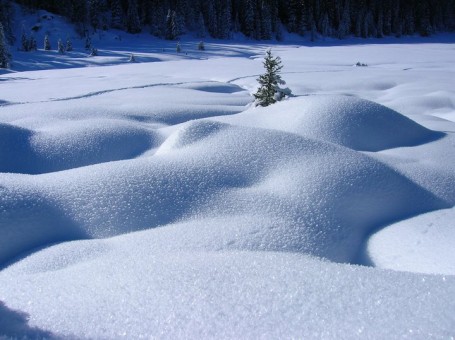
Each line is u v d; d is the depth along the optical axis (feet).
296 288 8.77
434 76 87.51
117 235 14.90
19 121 35.32
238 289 8.86
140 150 28.84
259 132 22.15
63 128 30.55
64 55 194.49
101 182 16.97
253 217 15.55
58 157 26.84
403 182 19.19
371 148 27.76
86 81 84.64
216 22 320.09
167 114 43.11
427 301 7.77
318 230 15.12
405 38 381.81
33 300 8.98
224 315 7.83
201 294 8.68
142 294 8.86
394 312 7.48
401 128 30.09
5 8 265.75
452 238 14.10
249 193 17.28
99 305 8.51
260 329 7.33
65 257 12.79
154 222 15.43
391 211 17.52
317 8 372.58
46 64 162.91
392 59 155.22
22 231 14.17
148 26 317.01
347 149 21.21
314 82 81.61
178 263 10.66
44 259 12.66
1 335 7.46
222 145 21.02
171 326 7.59
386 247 14.58
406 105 53.78
